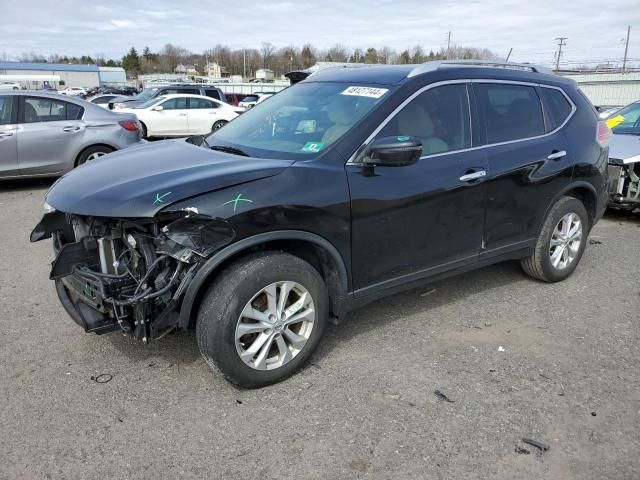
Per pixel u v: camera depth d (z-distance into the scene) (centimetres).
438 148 382
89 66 9300
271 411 305
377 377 340
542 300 462
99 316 312
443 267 397
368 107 363
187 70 12975
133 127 952
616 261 568
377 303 452
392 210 352
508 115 431
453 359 363
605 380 339
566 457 271
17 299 450
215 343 300
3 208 777
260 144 376
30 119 863
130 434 285
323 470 261
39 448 273
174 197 285
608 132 520
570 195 489
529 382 336
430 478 256
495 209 416
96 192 304
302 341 334
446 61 412
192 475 258
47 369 345
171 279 291
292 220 311
